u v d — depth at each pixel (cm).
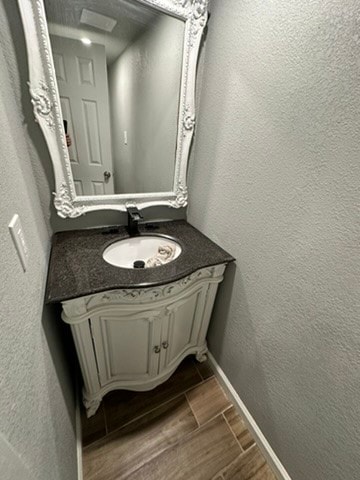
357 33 48
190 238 114
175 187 119
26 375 47
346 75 51
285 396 85
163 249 108
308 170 64
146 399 117
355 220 55
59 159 89
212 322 128
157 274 85
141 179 111
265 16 67
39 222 83
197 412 113
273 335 86
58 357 83
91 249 97
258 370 98
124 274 83
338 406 66
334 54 53
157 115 100
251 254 90
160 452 98
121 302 85
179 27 89
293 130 66
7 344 40
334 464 71
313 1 54
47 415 58
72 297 71
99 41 81
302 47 59
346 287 59
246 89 79
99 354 94
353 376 61
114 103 91
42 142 86
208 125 101
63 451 71
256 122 77
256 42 71
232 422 110
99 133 94
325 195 60
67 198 97
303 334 73
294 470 87
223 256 99
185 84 97
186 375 130
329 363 67
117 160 102
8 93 68
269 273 83
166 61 93
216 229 108
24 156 77
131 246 111
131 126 98
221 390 123
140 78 91
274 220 77
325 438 72
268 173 77
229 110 88
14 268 49
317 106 58
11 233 49
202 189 113
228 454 99
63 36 76
